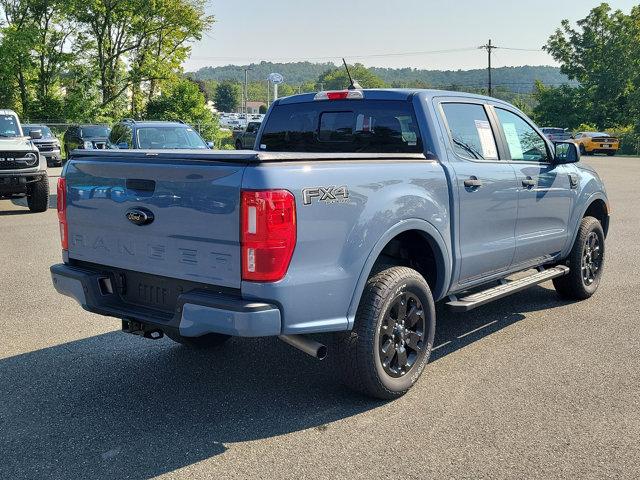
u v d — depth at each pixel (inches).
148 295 156.4
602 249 262.2
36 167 497.4
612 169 1047.6
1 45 1453.0
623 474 128.0
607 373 180.9
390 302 156.2
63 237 173.8
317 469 130.6
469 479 126.4
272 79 1732.3
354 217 147.4
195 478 127.7
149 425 150.6
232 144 1454.2
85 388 171.8
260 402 163.2
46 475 128.6
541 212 221.3
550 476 127.3
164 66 1596.9
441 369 184.9
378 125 192.5
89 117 1566.2
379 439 143.0
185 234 142.6
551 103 2256.4
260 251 132.6
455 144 187.2
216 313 135.1
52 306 247.6
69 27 1557.6
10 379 177.5
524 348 202.4
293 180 135.8
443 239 174.7
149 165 147.3
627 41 2105.1
